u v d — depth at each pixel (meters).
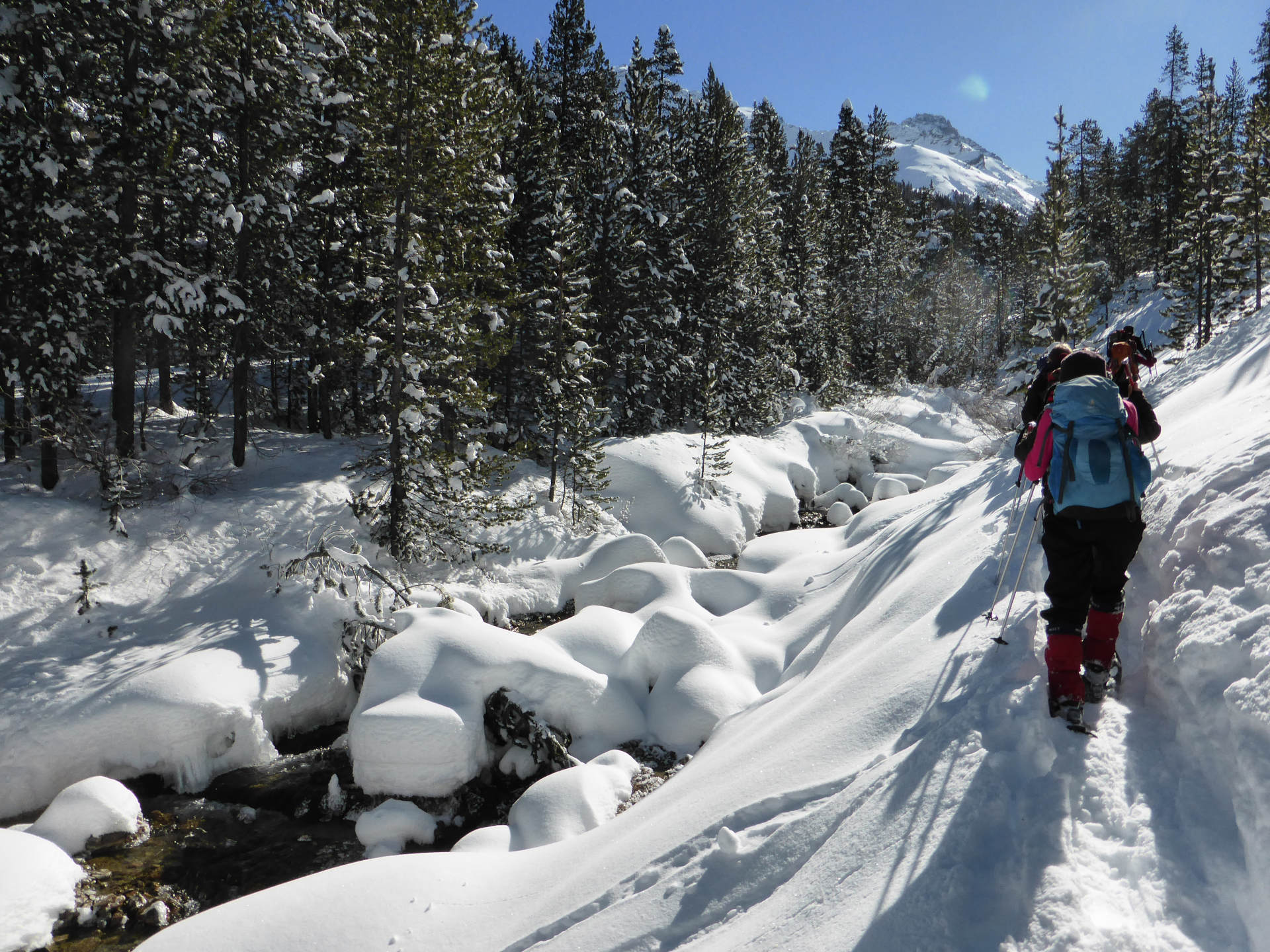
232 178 17.02
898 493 26.75
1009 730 3.10
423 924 4.50
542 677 10.69
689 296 32.81
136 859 8.48
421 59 15.51
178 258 17.56
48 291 14.58
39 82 13.89
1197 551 3.30
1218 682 2.62
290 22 17.66
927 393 45.12
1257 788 2.15
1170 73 62.53
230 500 16.05
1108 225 58.44
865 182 62.19
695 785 4.97
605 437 27.14
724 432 27.53
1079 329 28.47
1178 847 2.28
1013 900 2.37
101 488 15.30
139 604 12.83
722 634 11.86
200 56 16.00
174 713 10.11
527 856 5.38
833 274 51.88
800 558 15.41
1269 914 1.94
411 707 9.77
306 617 13.05
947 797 2.90
